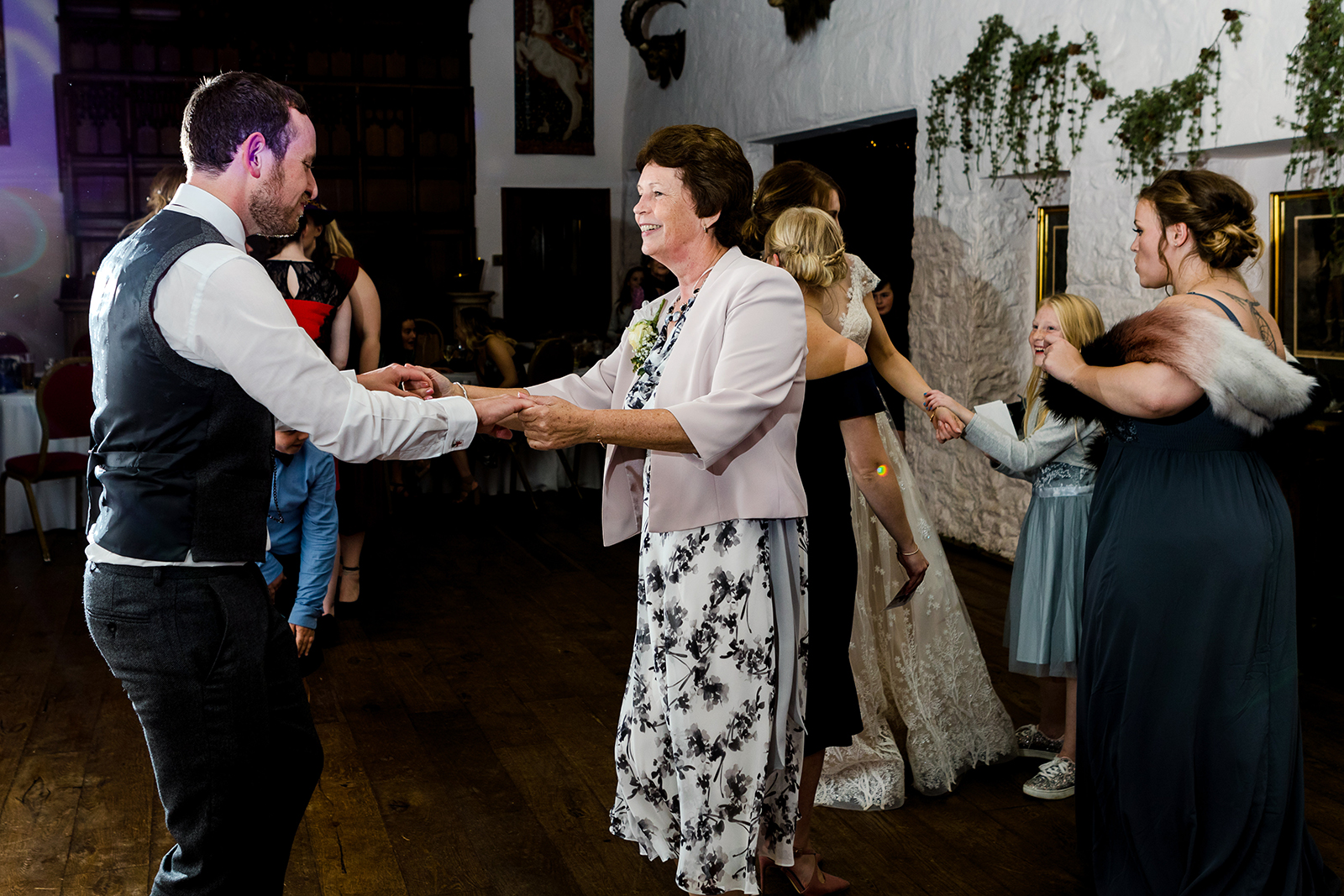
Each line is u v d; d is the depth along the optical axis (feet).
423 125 34.58
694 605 6.13
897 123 23.00
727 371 5.92
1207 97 13.46
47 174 32.17
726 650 6.12
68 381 18.28
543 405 5.70
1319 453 12.14
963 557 18.02
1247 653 6.89
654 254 6.52
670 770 6.55
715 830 6.21
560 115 35.12
